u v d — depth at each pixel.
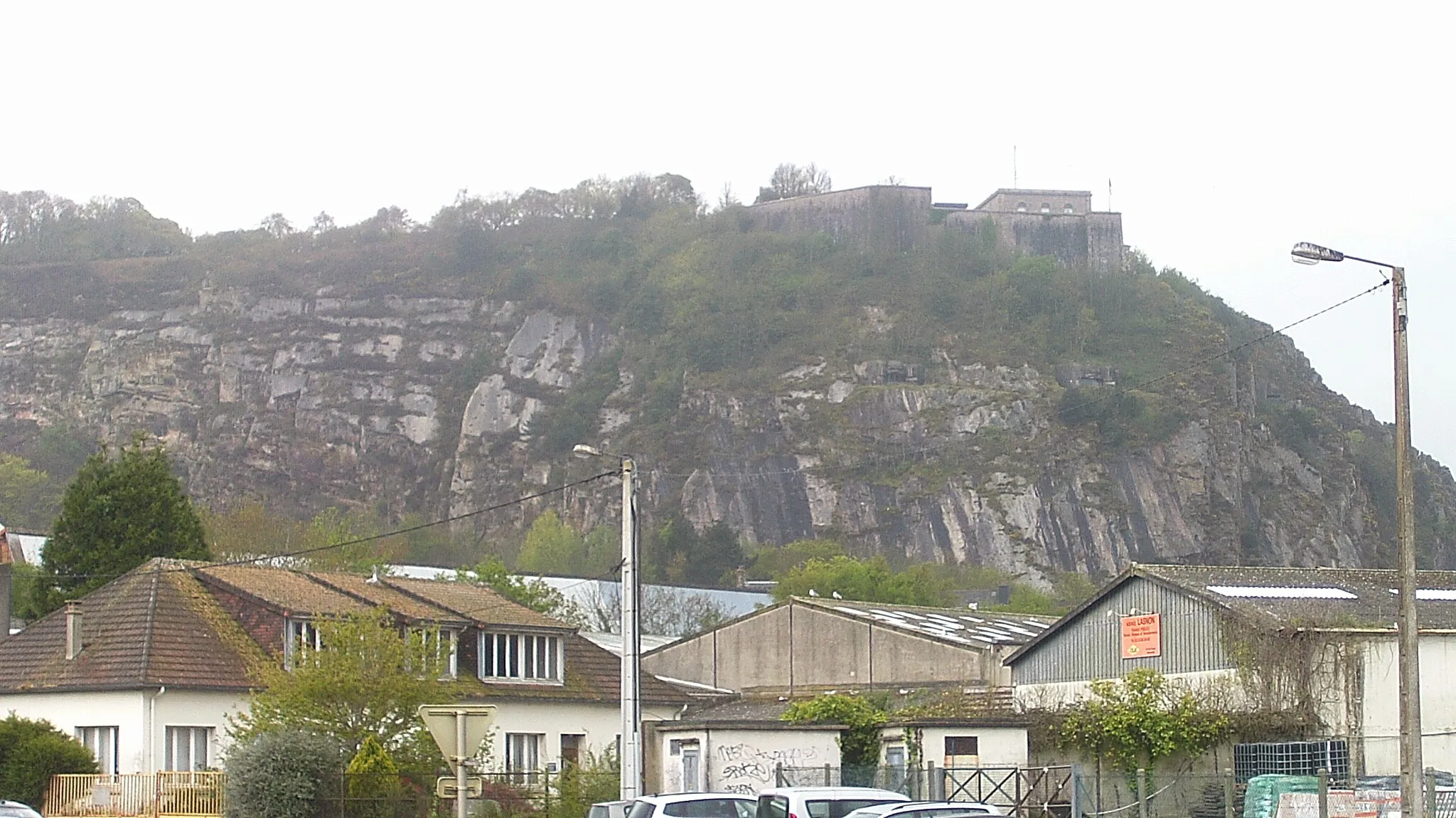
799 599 70.62
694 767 47.50
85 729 52.00
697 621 114.62
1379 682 47.06
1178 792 47.00
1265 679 47.38
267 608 55.25
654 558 172.62
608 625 111.25
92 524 76.50
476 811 46.19
